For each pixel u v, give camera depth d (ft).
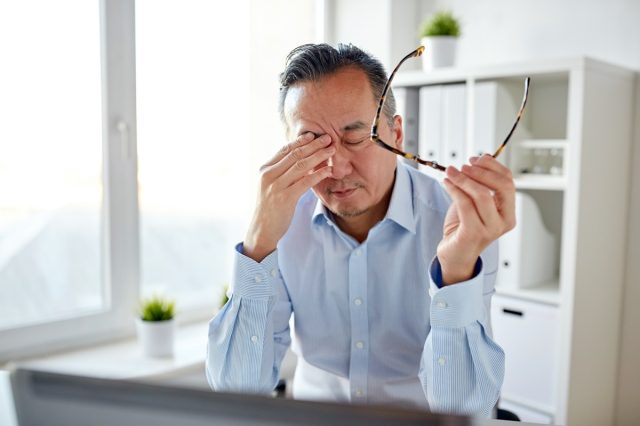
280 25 7.97
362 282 3.87
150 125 7.04
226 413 1.15
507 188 2.81
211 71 7.44
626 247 6.95
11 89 5.98
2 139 5.96
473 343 3.12
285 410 1.15
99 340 6.70
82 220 6.57
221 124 7.63
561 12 7.18
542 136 7.36
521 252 6.70
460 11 8.10
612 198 6.59
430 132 7.32
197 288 7.80
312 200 4.11
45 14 6.11
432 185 4.06
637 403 6.97
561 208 7.33
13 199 6.09
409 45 8.55
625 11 6.70
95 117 6.53
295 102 3.35
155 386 1.19
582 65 5.87
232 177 7.86
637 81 6.69
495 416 4.50
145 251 7.29
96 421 1.19
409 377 3.97
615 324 6.93
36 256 6.30
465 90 6.96
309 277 4.03
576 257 6.13
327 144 3.28
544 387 6.44
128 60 6.65
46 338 6.30
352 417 1.14
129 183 6.79
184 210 7.54
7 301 6.15
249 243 3.53
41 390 1.23
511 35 7.64
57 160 6.32
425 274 3.86
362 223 3.91
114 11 6.49
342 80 3.25
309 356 4.15
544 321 6.41
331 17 8.81
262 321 3.57
